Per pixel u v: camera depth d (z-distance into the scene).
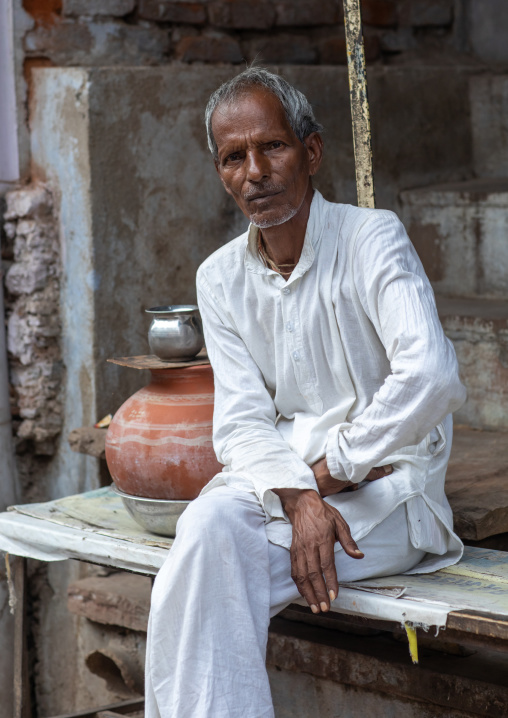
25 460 3.82
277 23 4.24
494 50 4.85
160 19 3.93
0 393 3.64
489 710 2.47
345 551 2.06
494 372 3.51
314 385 2.28
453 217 4.12
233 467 2.24
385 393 2.04
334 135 4.14
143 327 3.69
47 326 3.66
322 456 2.23
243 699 1.97
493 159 4.66
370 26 4.58
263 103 2.11
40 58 3.68
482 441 3.36
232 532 2.04
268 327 2.30
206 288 2.40
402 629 2.11
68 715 3.03
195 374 2.58
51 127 3.59
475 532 2.55
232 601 2.00
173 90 3.67
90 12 3.76
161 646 2.03
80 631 3.70
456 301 4.00
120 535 2.56
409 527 2.23
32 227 3.59
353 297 2.18
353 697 2.77
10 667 3.74
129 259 3.62
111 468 2.60
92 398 3.61
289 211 2.15
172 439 2.47
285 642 2.87
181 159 3.72
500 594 2.09
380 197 4.30
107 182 3.53
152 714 2.06
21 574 2.82
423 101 4.45
